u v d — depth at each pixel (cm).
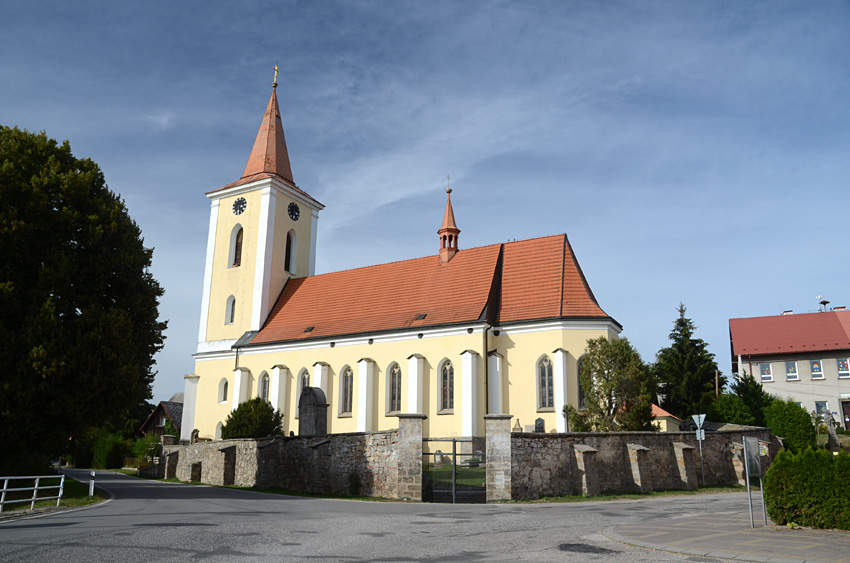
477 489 2527
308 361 5231
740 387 5359
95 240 2938
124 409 2928
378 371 4862
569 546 1267
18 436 2608
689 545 1258
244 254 5909
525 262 4869
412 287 5188
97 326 2781
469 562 1088
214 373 5756
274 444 3209
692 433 3030
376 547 1249
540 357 4353
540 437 2530
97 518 1764
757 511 1938
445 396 4559
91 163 3200
